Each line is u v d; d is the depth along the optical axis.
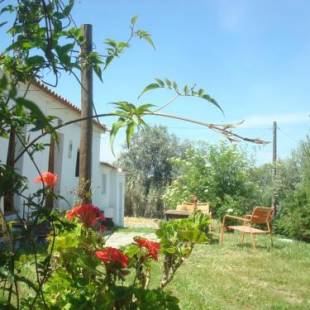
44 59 1.68
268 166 20.30
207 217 2.92
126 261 2.19
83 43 1.88
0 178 1.55
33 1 1.87
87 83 4.00
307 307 6.06
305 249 11.40
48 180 2.23
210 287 6.88
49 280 2.24
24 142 1.78
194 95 1.62
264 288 7.14
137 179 30.66
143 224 21.34
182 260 2.79
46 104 10.13
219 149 17.23
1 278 1.55
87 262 2.23
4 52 1.70
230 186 17.03
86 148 6.32
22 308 2.02
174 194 17.77
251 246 11.64
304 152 16.44
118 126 1.60
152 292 2.15
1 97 1.54
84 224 2.58
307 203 15.02
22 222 1.70
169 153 31.48
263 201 19.42
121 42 1.96
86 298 2.10
